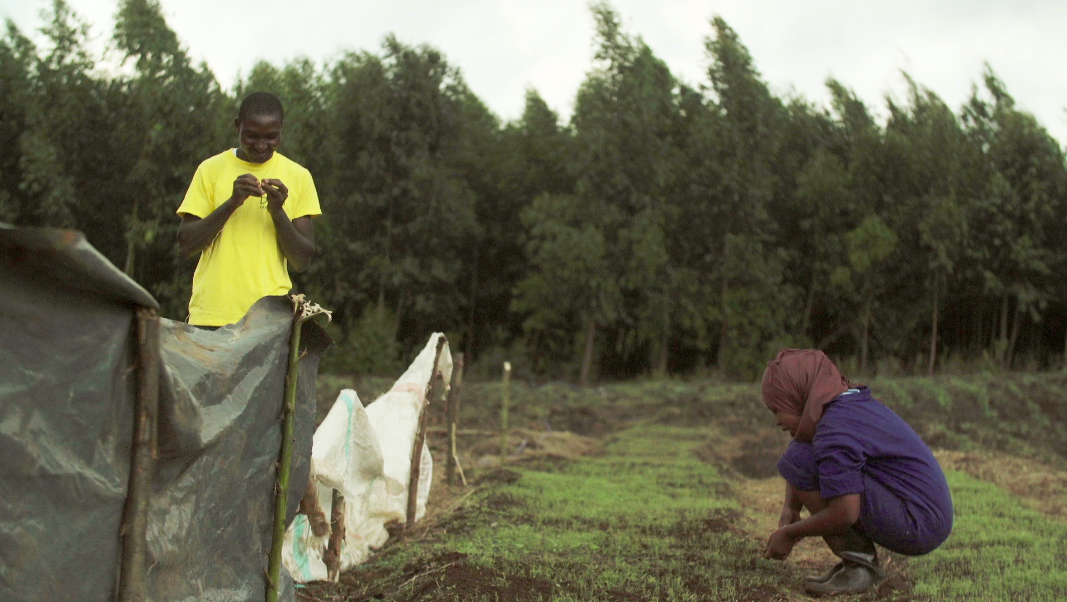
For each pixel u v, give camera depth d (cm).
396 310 2273
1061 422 1231
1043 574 479
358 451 495
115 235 1794
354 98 2155
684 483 794
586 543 525
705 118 2116
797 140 2255
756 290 2103
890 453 424
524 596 407
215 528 254
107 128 1712
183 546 236
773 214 2231
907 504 423
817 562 516
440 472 800
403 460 547
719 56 2103
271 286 349
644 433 1201
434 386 613
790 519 470
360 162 2112
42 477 195
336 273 2180
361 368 2006
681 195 2162
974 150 2023
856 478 419
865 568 444
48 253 187
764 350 2106
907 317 2119
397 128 2158
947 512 430
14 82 1681
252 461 271
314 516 397
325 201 2097
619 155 2058
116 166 1728
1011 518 639
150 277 1898
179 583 239
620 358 2377
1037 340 2159
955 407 1270
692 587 441
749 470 923
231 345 258
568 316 2259
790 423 451
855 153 2086
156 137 1650
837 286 2106
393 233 2169
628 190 2084
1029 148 1972
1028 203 1947
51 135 1684
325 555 429
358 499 495
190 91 1700
